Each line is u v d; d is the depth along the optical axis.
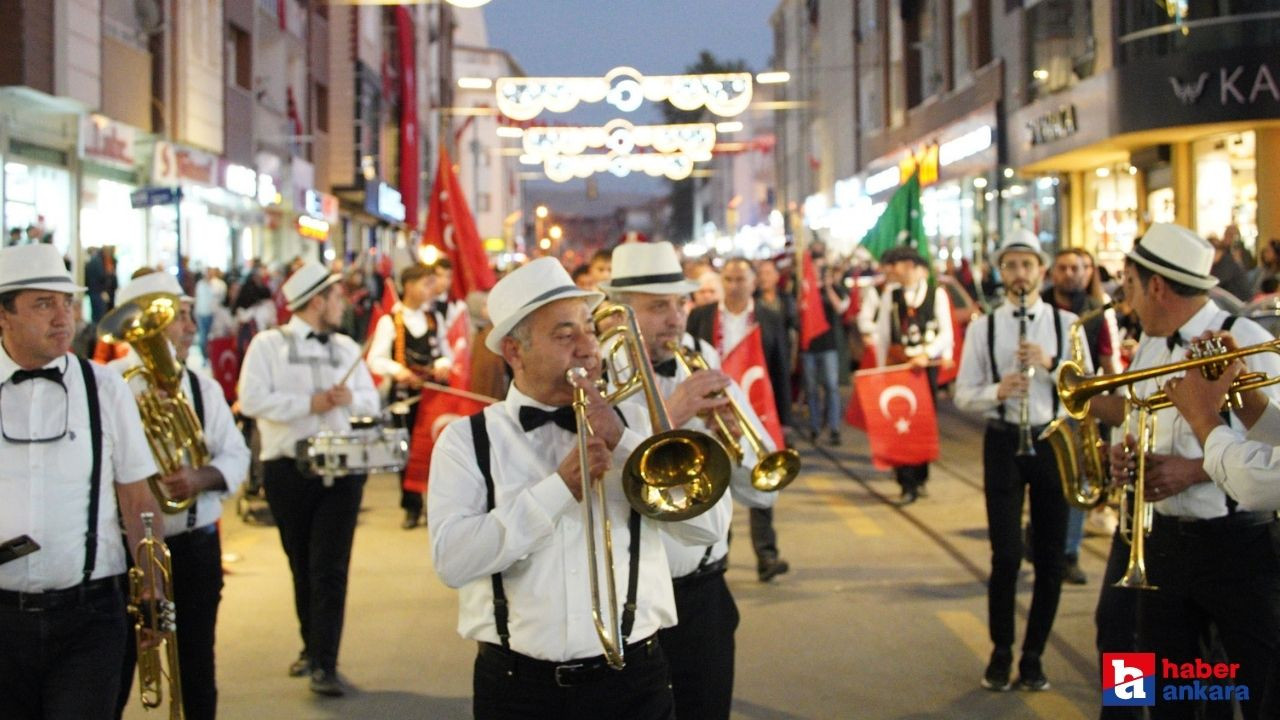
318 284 7.10
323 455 6.57
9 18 17.84
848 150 51.09
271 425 6.98
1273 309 7.66
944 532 10.22
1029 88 28.50
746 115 80.88
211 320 21.45
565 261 19.70
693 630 4.72
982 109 31.38
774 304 11.96
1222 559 4.66
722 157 86.50
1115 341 7.66
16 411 4.45
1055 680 6.63
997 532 6.57
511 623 3.66
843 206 48.94
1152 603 4.84
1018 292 6.71
